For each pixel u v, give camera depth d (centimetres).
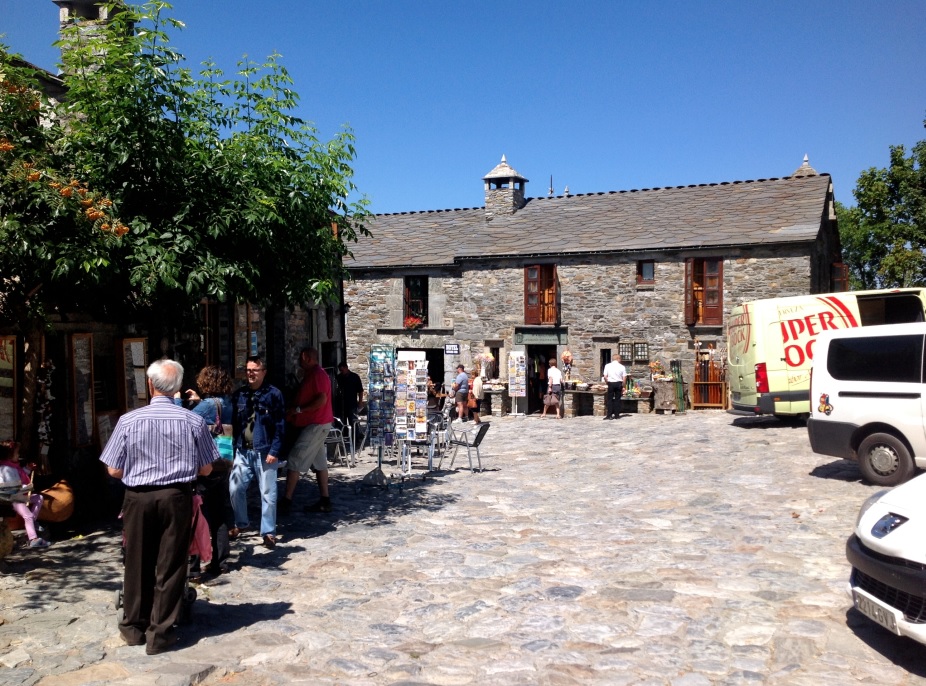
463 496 1002
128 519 487
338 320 1845
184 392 731
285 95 866
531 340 2450
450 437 1263
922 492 497
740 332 1645
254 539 774
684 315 2245
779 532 764
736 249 2180
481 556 710
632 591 595
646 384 2258
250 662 473
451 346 2472
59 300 777
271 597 600
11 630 509
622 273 2327
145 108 734
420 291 2677
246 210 759
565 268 2400
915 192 2600
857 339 978
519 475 1172
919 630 433
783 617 531
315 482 1114
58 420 809
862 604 480
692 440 1512
